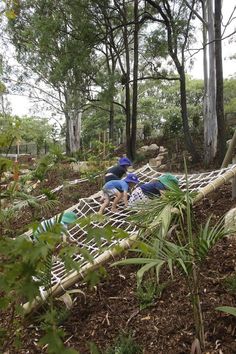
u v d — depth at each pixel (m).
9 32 17.97
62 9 12.84
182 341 2.57
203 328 2.49
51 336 1.44
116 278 3.60
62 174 9.59
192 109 26.86
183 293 3.06
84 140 26.22
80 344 2.85
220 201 5.02
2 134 2.01
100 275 1.91
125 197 5.50
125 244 2.76
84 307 3.30
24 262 1.40
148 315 2.95
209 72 11.25
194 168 10.96
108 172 6.59
